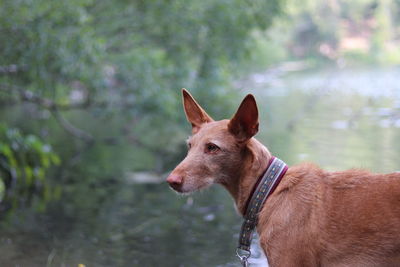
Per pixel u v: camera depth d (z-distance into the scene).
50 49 9.95
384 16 43.16
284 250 3.50
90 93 13.10
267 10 14.43
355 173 3.58
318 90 22.88
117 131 15.83
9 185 9.54
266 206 3.62
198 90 13.91
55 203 8.35
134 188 9.22
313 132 13.27
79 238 6.64
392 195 3.41
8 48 10.01
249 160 3.72
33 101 13.20
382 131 13.01
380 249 3.38
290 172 3.67
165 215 7.59
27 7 9.58
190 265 5.69
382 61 39.44
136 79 12.52
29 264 5.77
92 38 10.86
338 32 43.25
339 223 3.45
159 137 14.68
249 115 3.64
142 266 5.70
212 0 12.78
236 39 13.72
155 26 13.00
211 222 7.23
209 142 3.71
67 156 12.30
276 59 38.41
